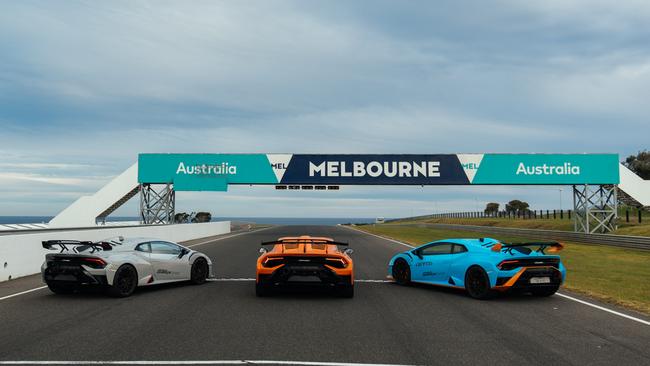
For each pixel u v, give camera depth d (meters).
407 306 9.18
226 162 35.84
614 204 35.50
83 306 8.92
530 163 35.25
